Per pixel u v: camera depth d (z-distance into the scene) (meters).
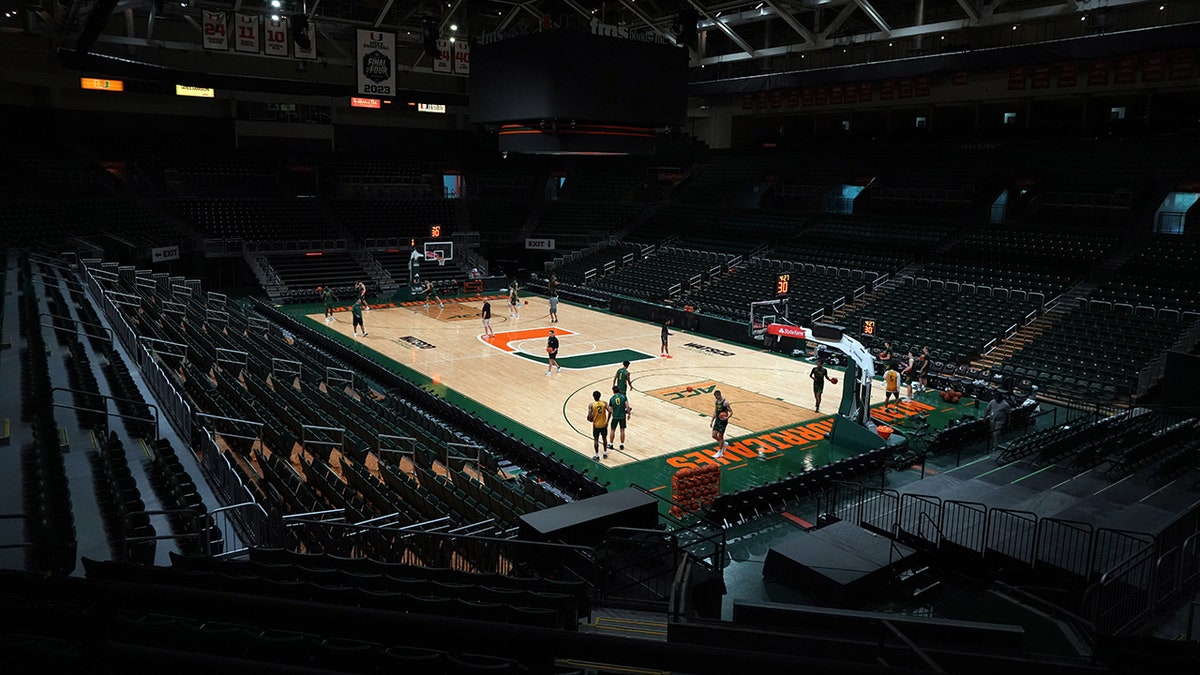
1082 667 2.81
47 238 32.19
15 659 2.31
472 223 48.88
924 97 41.31
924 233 36.38
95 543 9.05
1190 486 14.09
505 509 12.69
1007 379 23.39
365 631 1.80
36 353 15.64
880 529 13.06
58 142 39.84
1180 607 9.70
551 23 25.56
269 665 1.71
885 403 22.45
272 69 45.56
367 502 13.84
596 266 43.12
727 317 33.53
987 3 34.03
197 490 11.52
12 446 11.25
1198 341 23.03
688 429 20.11
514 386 23.92
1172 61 31.59
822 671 1.65
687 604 8.22
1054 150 37.09
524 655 1.74
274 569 7.09
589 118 25.58
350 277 41.66
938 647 6.35
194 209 41.78
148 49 41.25
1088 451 15.66
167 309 25.89
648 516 11.27
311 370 22.14
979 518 12.77
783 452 18.48
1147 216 31.89
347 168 48.94
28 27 35.78
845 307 32.31
